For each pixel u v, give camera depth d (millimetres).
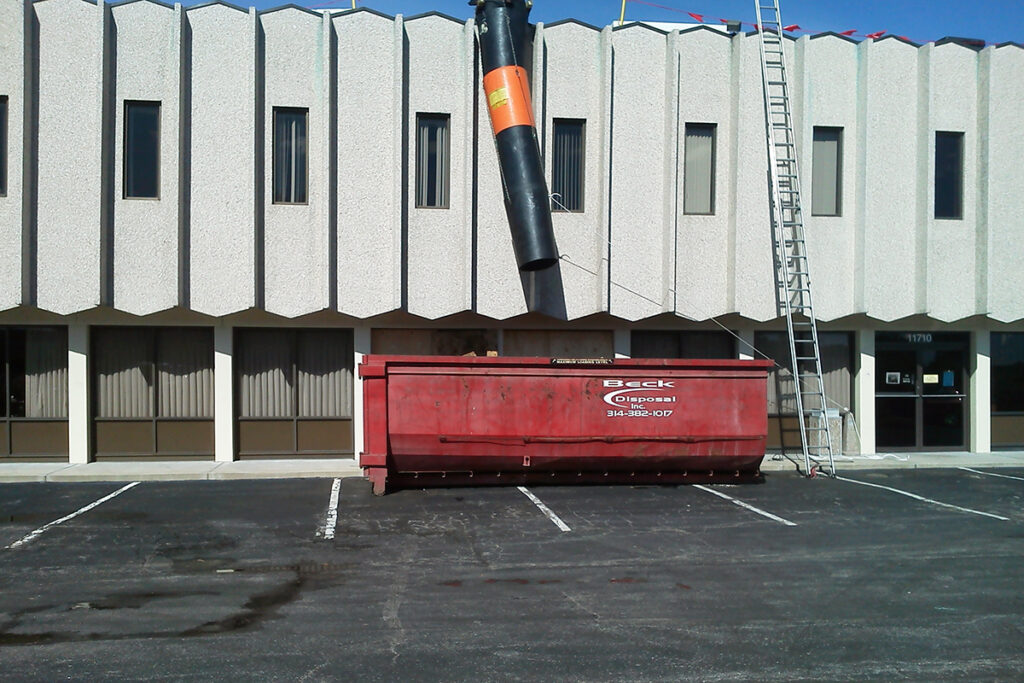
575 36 16469
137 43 15477
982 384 18516
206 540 10203
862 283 17172
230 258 15602
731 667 6379
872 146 17266
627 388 14117
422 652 6637
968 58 17797
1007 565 9328
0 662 6367
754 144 16891
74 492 13508
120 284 15383
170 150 15383
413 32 16094
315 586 8359
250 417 16656
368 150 15883
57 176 15211
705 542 10273
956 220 17719
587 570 9000
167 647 6703
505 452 13773
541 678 6148
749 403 14438
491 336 17094
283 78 15805
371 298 15883
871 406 18094
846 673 6281
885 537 10625
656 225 16609
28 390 16250
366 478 14594
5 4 15039
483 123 16188
